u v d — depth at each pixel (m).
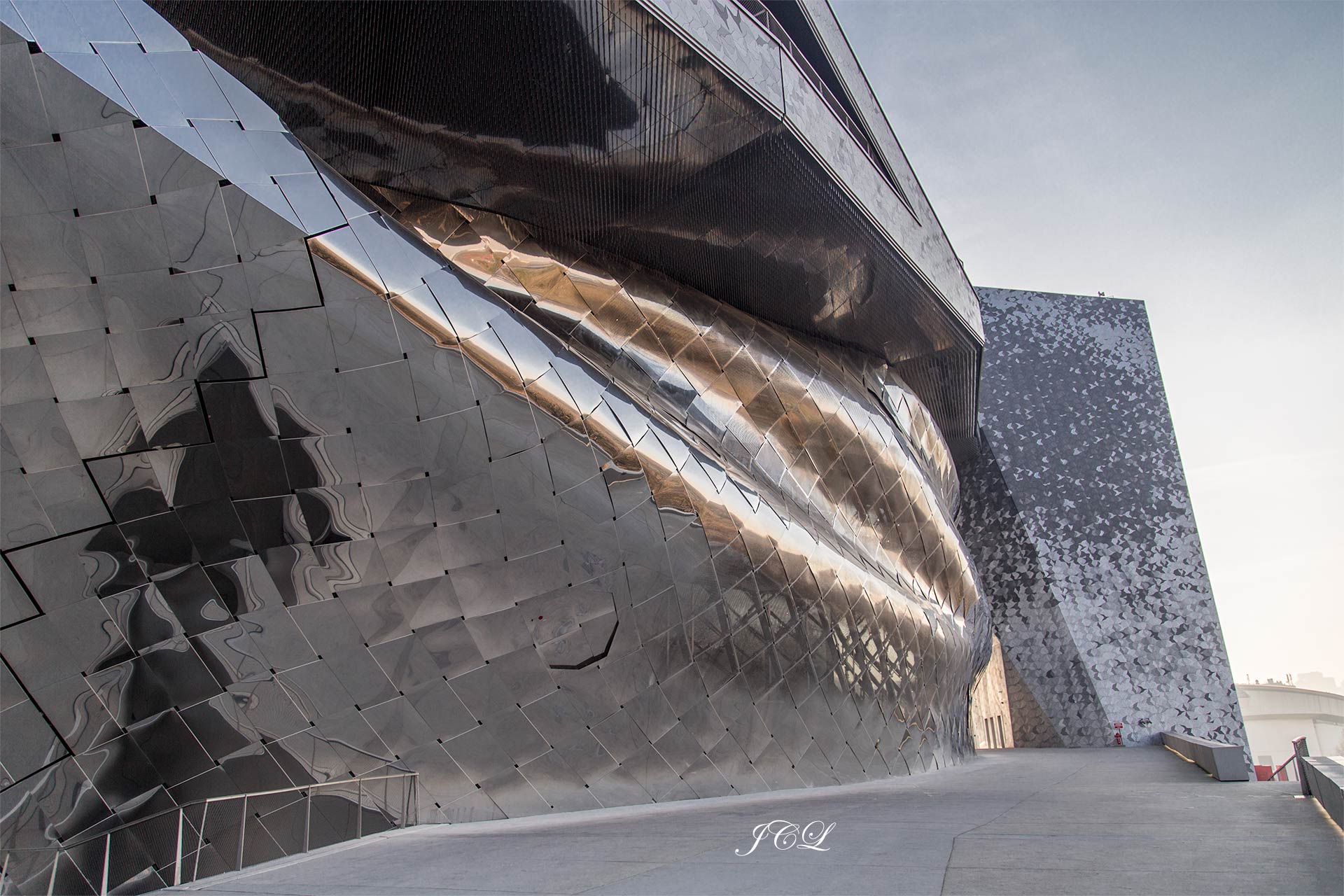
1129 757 28.03
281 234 12.10
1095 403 47.78
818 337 26.69
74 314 10.44
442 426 13.58
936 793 15.07
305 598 12.43
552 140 16.77
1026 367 48.12
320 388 12.43
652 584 15.77
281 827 12.05
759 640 17.50
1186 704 43.22
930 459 31.64
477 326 14.47
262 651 12.09
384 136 16.42
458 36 14.35
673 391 20.31
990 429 46.97
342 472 12.66
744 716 16.97
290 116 15.89
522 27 14.16
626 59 15.07
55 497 10.47
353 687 12.84
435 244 17.83
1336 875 5.82
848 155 20.42
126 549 11.02
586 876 7.22
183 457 11.39
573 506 14.95
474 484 13.85
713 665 16.58
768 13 20.97
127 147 10.72
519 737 14.16
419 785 13.36
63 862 10.35
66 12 10.62
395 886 7.20
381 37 14.20
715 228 20.06
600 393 16.14
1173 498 46.28
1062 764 25.33
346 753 12.76
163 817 11.16
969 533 47.03
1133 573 45.16
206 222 11.38
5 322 9.98
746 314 23.88
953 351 30.02
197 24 14.02
